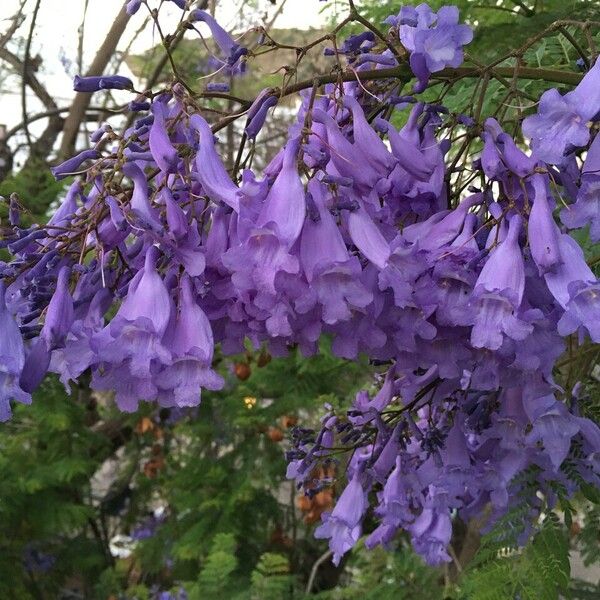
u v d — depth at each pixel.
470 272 0.25
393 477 0.40
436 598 0.75
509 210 0.26
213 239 0.25
